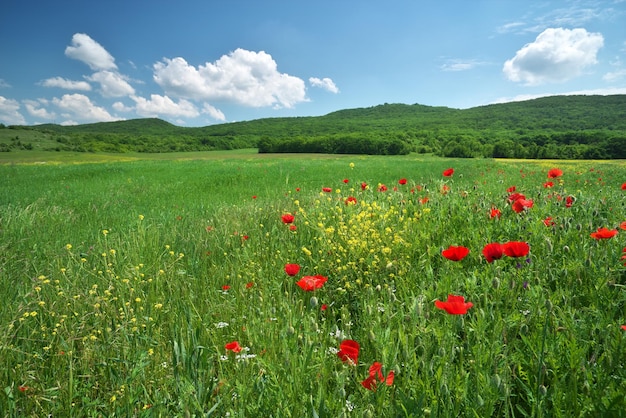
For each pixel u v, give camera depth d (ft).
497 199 18.49
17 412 6.88
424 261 12.31
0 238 18.45
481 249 12.17
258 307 10.30
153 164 100.94
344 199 20.22
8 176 66.49
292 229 16.66
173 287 12.39
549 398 6.19
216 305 10.55
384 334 7.40
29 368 8.04
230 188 48.19
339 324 10.22
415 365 6.47
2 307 10.31
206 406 6.60
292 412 5.89
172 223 22.57
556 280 9.91
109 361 7.84
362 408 5.80
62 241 18.10
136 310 10.42
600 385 5.98
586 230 13.24
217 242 17.39
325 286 12.01
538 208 16.33
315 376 6.61
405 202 19.44
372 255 13.19
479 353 6.38
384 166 89.10
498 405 6.54
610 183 48.60
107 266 12.96
